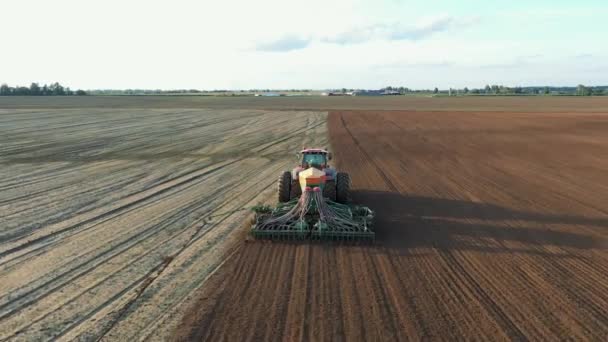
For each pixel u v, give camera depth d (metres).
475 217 9.07
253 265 6.49
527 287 5.79
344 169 14.68
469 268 6.43
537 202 10.30
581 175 13.66
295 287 5.74
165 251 7.05
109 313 5.09
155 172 14.09
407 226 8.45
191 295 5.52
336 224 7.71
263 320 4.90
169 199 10.52
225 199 10.51
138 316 5.02
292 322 4.85
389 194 11.09
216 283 5.86
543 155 17.84
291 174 9.80
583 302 5.38
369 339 4.52
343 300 5.38
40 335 4.64
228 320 4.90
